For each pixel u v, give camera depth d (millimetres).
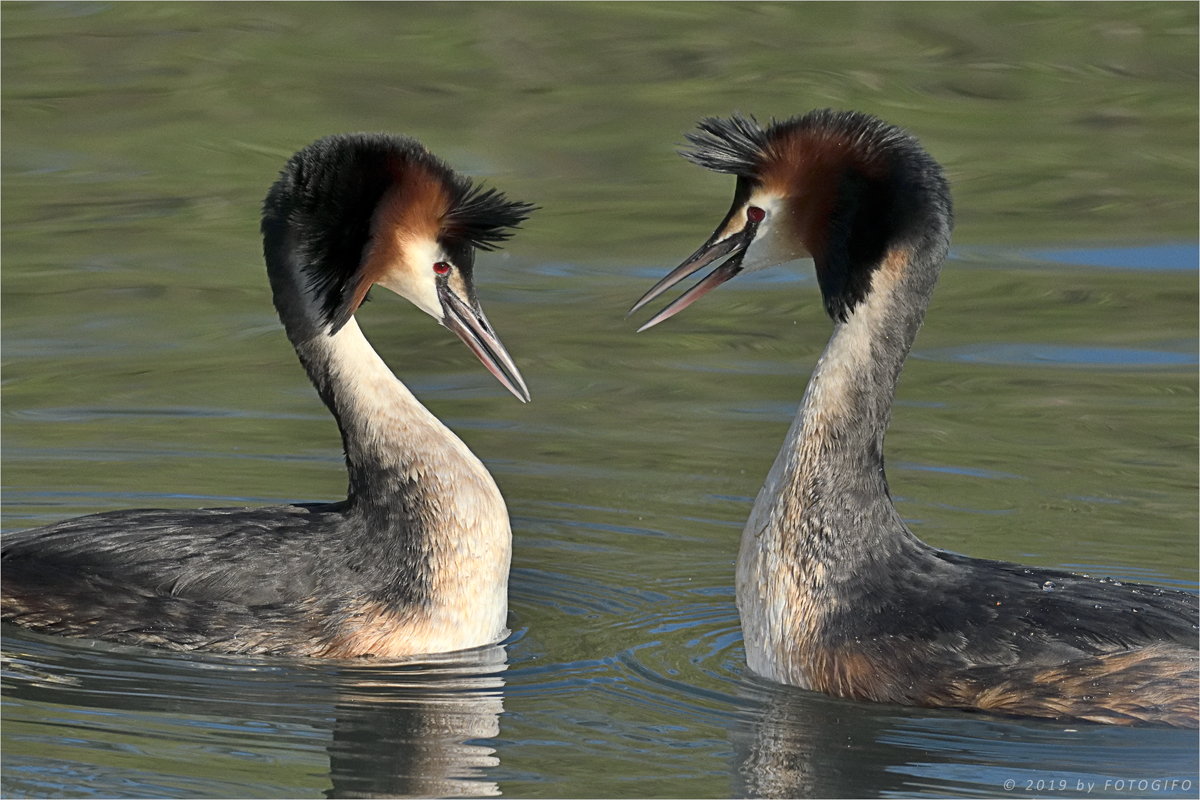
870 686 10945
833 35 26641
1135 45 25984
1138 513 14414
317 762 10195
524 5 28109
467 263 12766
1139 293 19750
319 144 12320
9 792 9688
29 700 11016
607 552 13992
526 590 13250
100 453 15609
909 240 11398
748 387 17484
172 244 20891
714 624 12602
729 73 25016
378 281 12594
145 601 12023
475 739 10562
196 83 24594
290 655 11883
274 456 15695
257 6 27703
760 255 12047
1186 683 10344
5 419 16328
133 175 22391
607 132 23469
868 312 11508
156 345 18375
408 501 12211
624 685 11438
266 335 18781
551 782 9953
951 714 10719
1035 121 23812
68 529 12625
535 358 18203
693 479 15469
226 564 12164
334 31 26750
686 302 12344
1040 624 10805
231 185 22094
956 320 19141
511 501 14922
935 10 27531
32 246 20625
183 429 16281
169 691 11227
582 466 15703
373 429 12305
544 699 11180
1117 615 10828
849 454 11438
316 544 12320
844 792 9852
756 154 11867
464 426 16531
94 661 11703
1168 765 10086
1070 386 17406
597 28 26781
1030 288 19938
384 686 11422
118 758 10172
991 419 16672
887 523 11492
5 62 25000
